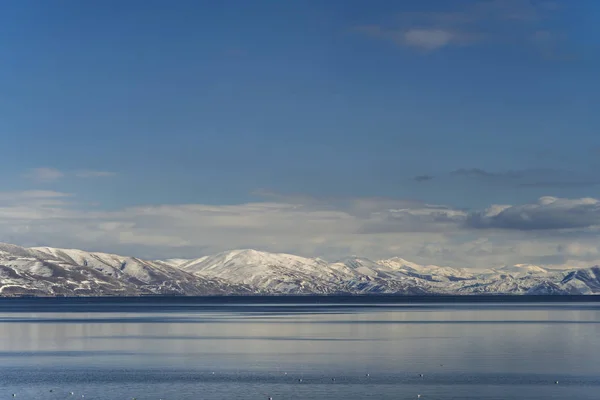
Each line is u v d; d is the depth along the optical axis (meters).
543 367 105.62
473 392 85.19
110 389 89.12
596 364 108.81
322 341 155.38
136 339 163.38
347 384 91.69
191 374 101.75
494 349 132.38
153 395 85.00
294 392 86.12
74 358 123.00
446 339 157.12
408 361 114.62
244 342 154.00
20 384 93.31
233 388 89.31
